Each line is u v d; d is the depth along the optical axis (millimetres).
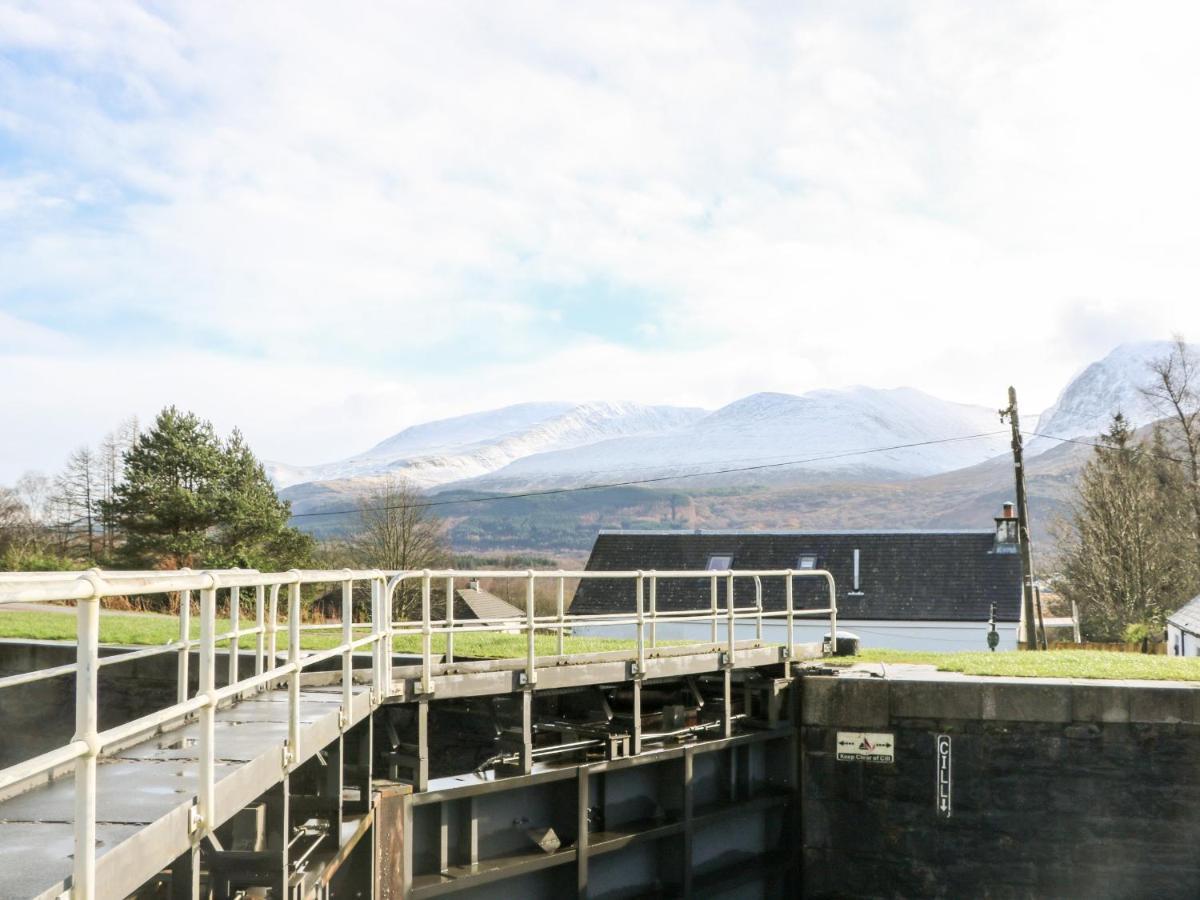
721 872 12781
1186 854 12391
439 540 61906
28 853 4121
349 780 9109
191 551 36375
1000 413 28953
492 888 10531
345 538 60406
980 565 41281
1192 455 49438
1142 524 47750
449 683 9797
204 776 5000
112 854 4141
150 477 37281
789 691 13727
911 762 13242
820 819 13547
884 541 43562
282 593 33594
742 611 13477
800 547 44781
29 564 38594
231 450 39656
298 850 7992
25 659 13906
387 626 9125
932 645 39719
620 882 11758
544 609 64812
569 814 11031
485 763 10781
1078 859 12656
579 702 12273
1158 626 43281
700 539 46875
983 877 12938
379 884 9234
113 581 3887
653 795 12266
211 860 6691
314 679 9789
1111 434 53875
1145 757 12492
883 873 13281
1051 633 52594
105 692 13484
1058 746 12742
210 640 5062
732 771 13109
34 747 13625
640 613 11695
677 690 13570
